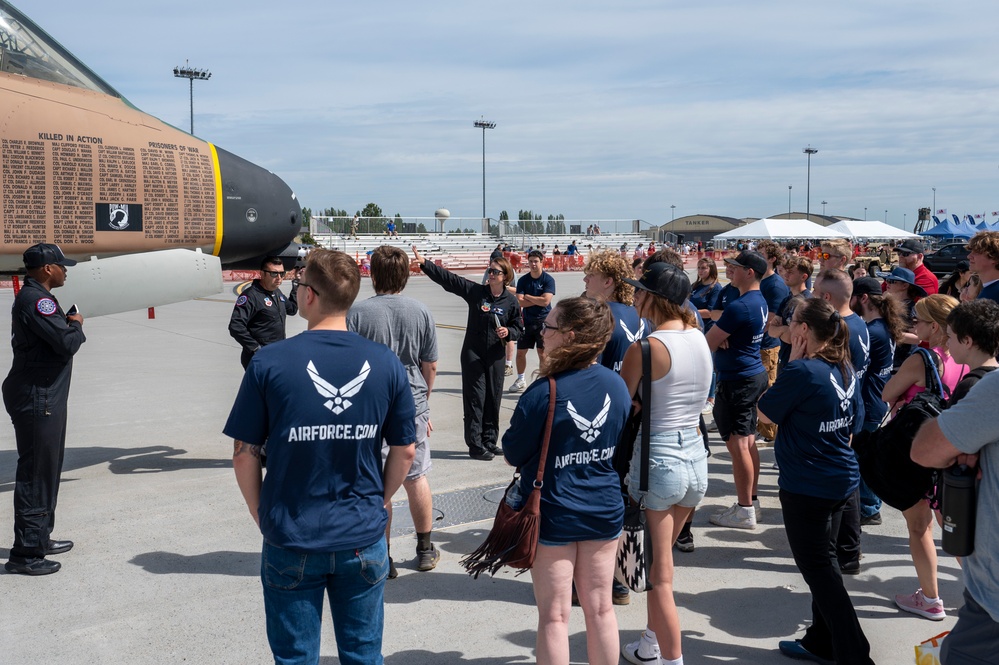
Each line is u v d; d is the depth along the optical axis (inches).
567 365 108.6
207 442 281.3
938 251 1203.9
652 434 122.8
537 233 1839.3
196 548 184.7
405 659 135.9
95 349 502.9
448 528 198.1
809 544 125.3
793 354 130.3
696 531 198.5
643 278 129.8
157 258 219.5
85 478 238.4
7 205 196.7
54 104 204.5
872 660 128.1
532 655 137.7
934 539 194.5
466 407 261.1
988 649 93.6
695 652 138.3
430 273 253.1
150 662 133.4
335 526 94.8
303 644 96.7
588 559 111.0
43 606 154.0
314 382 94.2
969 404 90.8
